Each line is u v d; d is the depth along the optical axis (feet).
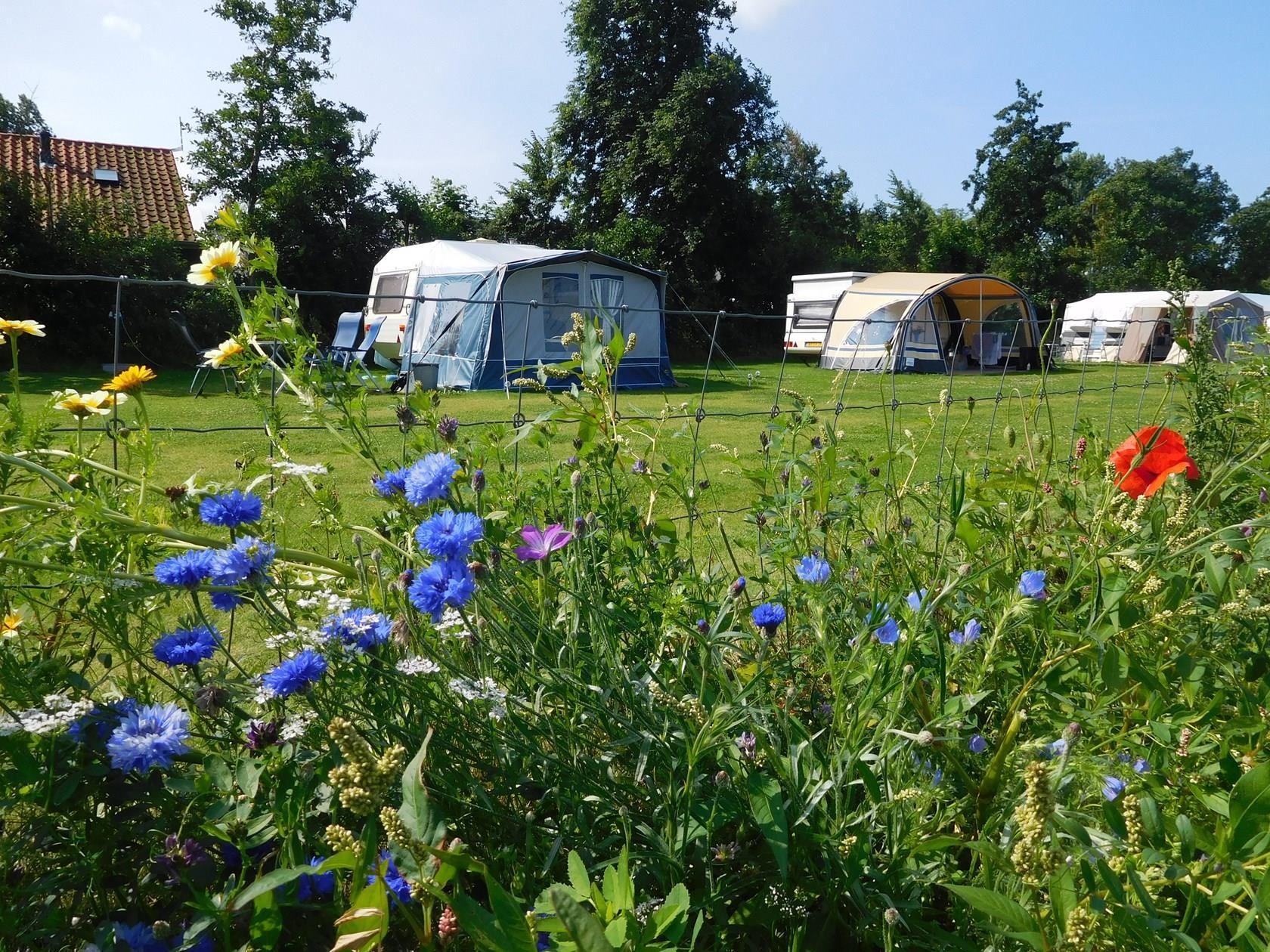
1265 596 5.15
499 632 4.12
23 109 150.20
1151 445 5.58
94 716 3.82
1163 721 4.23
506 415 21.20
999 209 133.59
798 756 3.84
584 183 99.35
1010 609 4.35
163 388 37.40
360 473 15.39
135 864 3.74
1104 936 3.16
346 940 2.73
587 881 3.02
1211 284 190.90
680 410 7.14
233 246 6.31
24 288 45.70
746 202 93.35
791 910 3.76
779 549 6.01
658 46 95.45
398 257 51.47
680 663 4.80
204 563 4.15
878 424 22.44
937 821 4.04
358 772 2.69
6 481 5.18
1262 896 2.85
